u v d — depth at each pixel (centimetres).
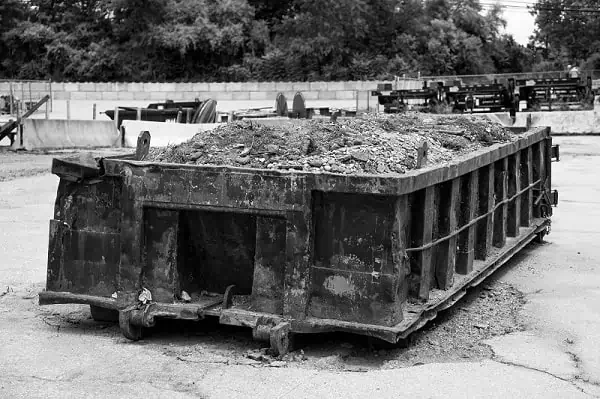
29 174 1873
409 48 5553
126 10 5581
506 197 865
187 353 587
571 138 3188
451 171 634
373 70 5231
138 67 5519
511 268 917
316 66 5316
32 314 696
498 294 794
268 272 586
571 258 972
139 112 2847
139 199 605
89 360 571
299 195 564
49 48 5603
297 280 569
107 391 510
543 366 573
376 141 674
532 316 709
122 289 614
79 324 666
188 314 593
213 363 564
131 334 608
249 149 646
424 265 605
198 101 3011
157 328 648
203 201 590
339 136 679
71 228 632
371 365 566
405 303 592
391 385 524
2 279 828
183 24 5500
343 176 548
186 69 5531
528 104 3534
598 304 752
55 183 1709
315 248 569
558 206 1413
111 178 618
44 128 2592
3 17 5803
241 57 5578
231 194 582
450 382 533
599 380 546
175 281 608
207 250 623
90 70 5500
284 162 616
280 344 564
